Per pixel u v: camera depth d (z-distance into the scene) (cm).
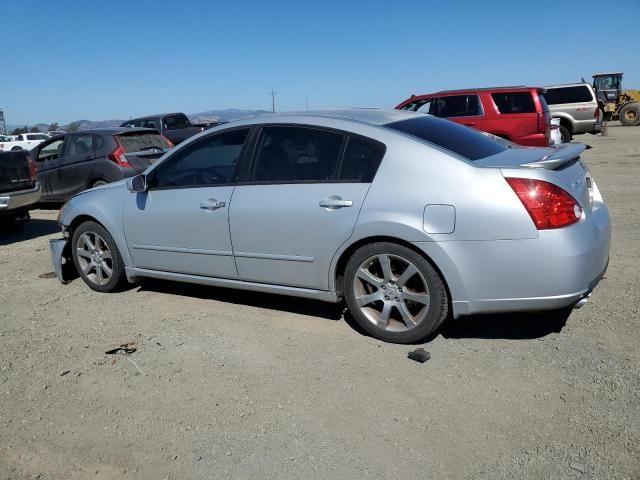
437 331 424
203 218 479
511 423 315
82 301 547
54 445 319
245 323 470
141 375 390
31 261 722
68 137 1053
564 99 1931
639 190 984
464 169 381
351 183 413
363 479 279
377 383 364
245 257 463
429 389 353
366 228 401
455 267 378
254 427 325
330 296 434
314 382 369
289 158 445
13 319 507
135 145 1026
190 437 319
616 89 2970
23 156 881
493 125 1260
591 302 470
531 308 373
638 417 314
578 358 380
